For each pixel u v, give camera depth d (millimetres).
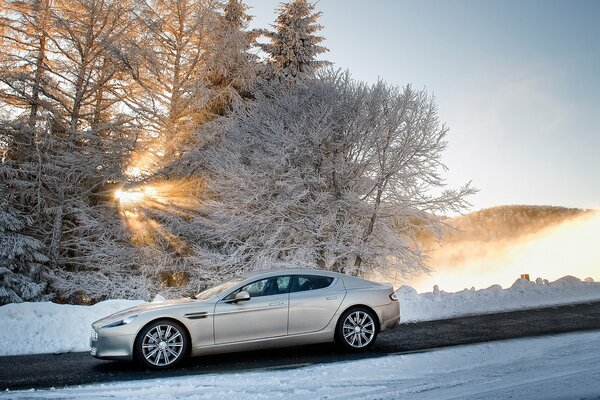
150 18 20562
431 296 12414
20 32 21109
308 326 7508
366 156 17719
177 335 7031
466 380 5438
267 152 18078
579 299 11969
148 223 19578
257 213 17906
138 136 19625
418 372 6102
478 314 10812
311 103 18719
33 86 19234
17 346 8562
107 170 19469
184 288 18734
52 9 20422
